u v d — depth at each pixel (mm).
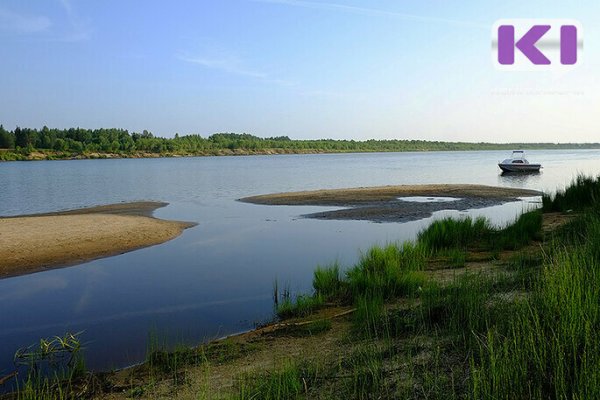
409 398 4602
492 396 4004
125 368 6836
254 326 8523
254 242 16859
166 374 6457
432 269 10742
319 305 9219
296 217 23406
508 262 10438
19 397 5902
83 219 21641
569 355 4309
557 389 3889
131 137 179375
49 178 58812
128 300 10297
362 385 5066
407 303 8344
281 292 10578
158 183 49719
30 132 155125
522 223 13773
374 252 11766
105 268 13281
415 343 6055
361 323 7434
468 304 6523
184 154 179125
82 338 8156
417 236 14828
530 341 4578
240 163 111438
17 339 8211
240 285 11266
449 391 4562
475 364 4977
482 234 14109
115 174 67688
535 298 5809
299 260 13828
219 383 5914
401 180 51500
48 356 7391
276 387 5188
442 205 27203
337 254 14531
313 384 5352
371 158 146625
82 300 10406
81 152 154375
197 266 13312
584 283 5617
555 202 18422
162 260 14188
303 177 58562
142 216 24016
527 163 58031
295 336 7613
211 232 19219
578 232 10828
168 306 9820
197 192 39094
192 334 8195
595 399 3723
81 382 6344
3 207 29328
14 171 77438
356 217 22891
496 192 33875
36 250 15281
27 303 10266
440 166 87500
